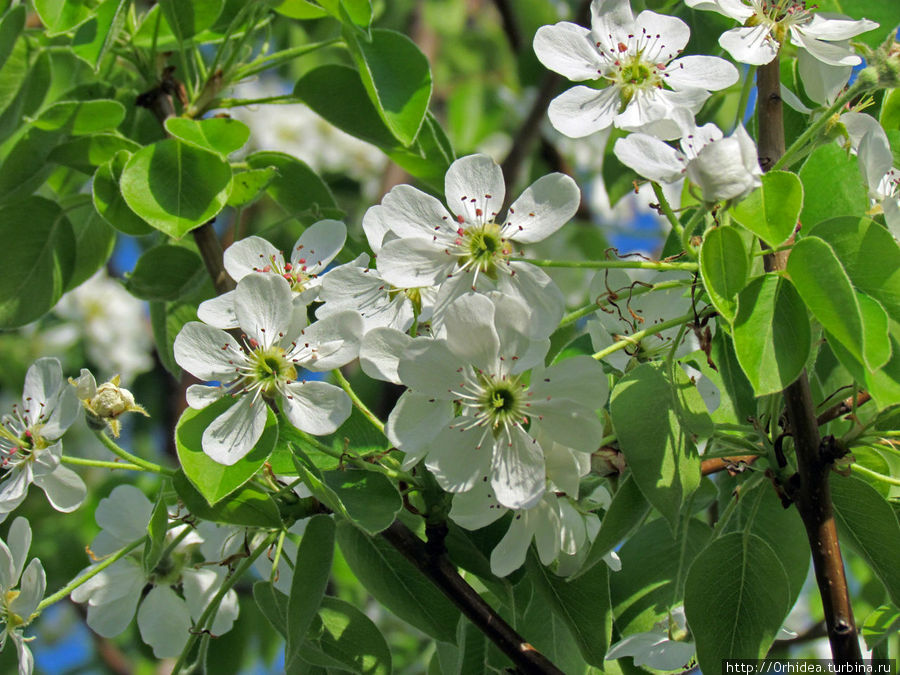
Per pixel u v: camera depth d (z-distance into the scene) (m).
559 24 0.40
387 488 0.38
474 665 0.41
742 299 0.36
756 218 0.36
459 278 0.38
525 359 0.37
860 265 0.36
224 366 0.39
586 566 0.37
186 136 0.43
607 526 0.37
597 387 0.37
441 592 0.40
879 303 0.36
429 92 0.43
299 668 0.42
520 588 0.40
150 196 0.42
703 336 0.38
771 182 0.36
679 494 0.37
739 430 0.39
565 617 0.39
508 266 0.38
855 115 0.38
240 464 0.38
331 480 0.38
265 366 0.39
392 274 0.38
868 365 0.35
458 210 0.38
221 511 0.38
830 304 0.35
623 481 0.38
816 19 0.40
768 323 0.36
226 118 0.43
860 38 0.43
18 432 0.41
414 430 0.38
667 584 0.41
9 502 0.40
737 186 0.36
